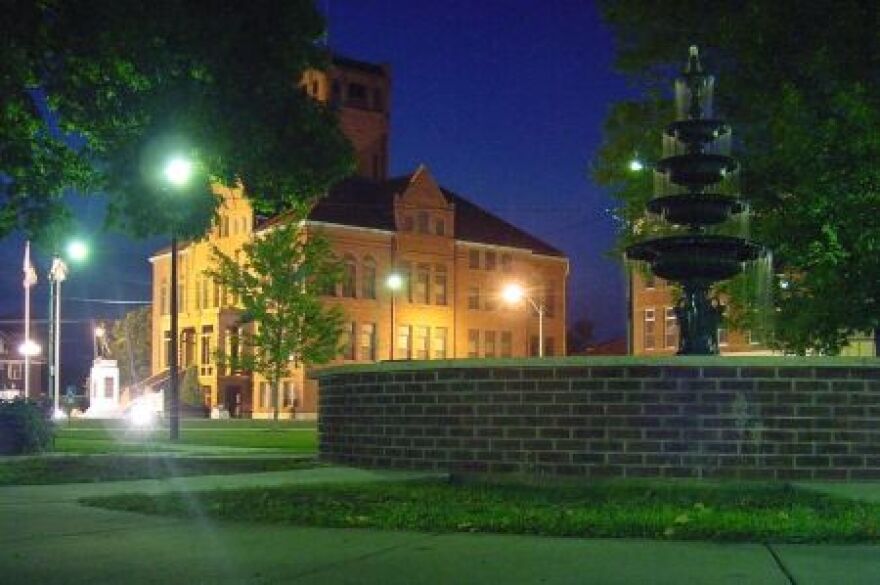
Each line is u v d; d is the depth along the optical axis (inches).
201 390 2918.3
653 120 906.7
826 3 770.8
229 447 1029.8
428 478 561.6
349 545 345.4
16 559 322.7
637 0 872.3
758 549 329.4
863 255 729.0
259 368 2266.2
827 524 373.1
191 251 3179.1
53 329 2578.7
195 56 561.0
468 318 3272.6
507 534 367.9
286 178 652.1
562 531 370.9
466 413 564.7
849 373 507.5
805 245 756.0
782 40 787.4
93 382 3122.5
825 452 504.4
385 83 3732.8
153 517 420.8
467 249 3294.8
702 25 848.3
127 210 655.8
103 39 518.0
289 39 602.2
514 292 3100.4
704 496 470.3
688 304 610.5
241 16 572.1
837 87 747.4
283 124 621.9
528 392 545.0
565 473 530.9
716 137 626.8
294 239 2253.9
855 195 716.7
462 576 290.4
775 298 831.7
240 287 2256.4
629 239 925.2
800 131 727.1
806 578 281.4
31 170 632.4
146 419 2372.0
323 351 2287.2
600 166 939.3
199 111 584.4
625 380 522.0
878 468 503.8
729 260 603.5
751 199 810.2
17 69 500.4
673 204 614.2
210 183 676.7
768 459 505.7
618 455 520.7
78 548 343.3
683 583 277.0
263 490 509.7
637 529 370.0
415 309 3134.8
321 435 690.8
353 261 3004.4
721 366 510.3
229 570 302.7
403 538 359.6
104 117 593.0
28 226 653.9
